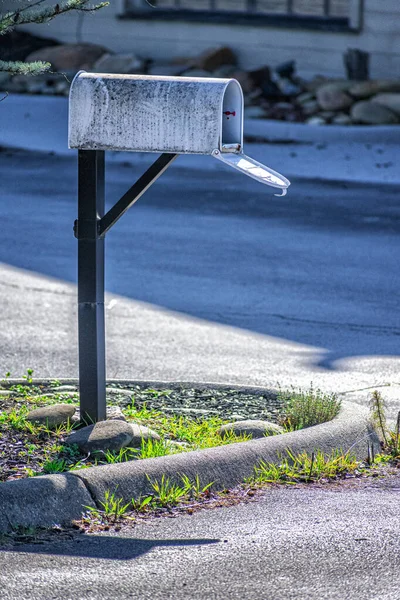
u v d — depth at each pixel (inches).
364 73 1994.3
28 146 1785.2
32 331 850.1
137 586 394.3
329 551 427.5
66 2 585.3
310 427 562.3
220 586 394.3
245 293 972.6
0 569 409.1
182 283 1007.0
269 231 1238.9
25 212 1332.4
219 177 1595.7
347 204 1397.6
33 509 452.4
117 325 871.1
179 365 759.7
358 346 812.0
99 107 551.5
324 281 1015.0
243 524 459.8
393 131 1768.0
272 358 780.6
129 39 2208.4
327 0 2055.9
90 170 563.2
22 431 564.4
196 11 2156.7
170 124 543.2
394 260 1103.0
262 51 2106.3
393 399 681.6
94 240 564.7
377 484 521.7
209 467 505.7
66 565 413.7
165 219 1299.2
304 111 1902.1
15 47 2185.0
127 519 465.4
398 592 389.1
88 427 554.3
